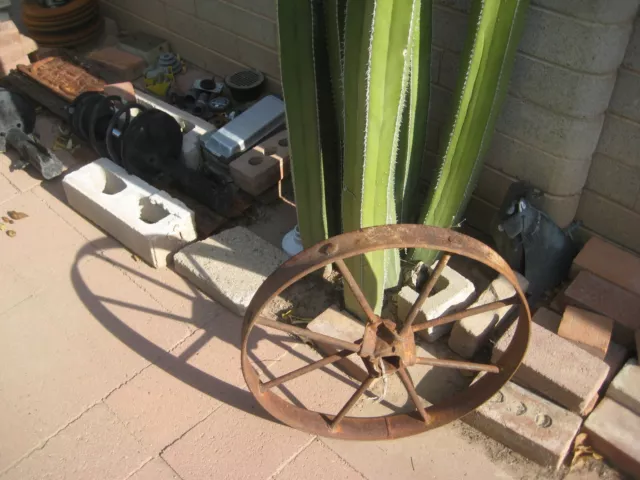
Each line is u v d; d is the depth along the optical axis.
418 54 2.80
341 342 2.57
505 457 2.81
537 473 2.75
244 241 3.59
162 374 3.13
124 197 3.72
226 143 3.96
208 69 4.98
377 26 2.32
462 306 3.21
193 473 2.79
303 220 3.25
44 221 3.89
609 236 3.34
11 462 2.84
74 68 4.78
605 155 3.11
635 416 2.78
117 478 2.78
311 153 2.94
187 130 4.27
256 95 4.57
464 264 3.55
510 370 2.69
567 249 3.36
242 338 2.45
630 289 3.12
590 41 2.73
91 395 3.06
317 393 3.04
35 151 4.07
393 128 2.60
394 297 3.25
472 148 3.07
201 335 3.28
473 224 3.78
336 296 3.42
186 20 4.82
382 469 2.78
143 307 3.42
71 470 2.81
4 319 3.38
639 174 3.04
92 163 3.96
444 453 2.83
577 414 2.81
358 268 2.99
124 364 3.17
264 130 4.09
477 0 2.67
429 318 3.07
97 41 5.38
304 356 3.18
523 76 3.04
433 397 3.01
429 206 3.23
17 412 3.00
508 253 3.36
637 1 2.63
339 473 2.78
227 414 2.97
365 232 2.22
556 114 3.01
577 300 3.11
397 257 3.20
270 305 3.39
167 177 3.97
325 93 2.89
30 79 4.79
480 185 3.58
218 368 3.14
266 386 2.68
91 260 3.66
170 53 4.97
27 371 3.15
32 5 5.10
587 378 2.79
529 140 3.20
